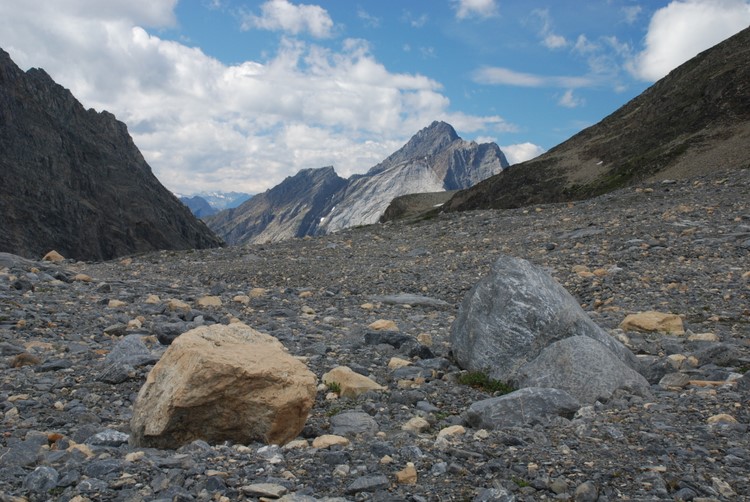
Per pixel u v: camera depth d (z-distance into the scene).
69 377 10.77
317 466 6.53
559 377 9.55
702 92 137.38
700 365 11.48
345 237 39.81
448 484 6.06
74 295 19.19
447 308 19.67
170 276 26.88
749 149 101.62
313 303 20.73
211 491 5.73
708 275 19.41
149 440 7.54
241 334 9.02
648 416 8.15
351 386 10.22
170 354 8.12
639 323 14.57
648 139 141.12
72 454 6.76
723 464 6.50
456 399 10.01
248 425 7.65
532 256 25.64
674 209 31.34
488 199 164.88
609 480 6.08
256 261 30.91
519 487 5.92
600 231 28.44
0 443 7.59
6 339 13.33
